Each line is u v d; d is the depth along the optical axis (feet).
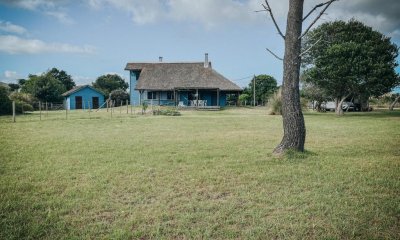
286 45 28.78
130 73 181.88
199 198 17.39
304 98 143.74
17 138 41.52
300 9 28.30
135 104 181.16
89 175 22.03
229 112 128.98
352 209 15.62
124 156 29.17
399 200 16.88
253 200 17.07
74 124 64.49
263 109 152.66
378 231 13.19
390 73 100.89
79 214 15.08
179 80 165.48
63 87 231.09
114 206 16.01
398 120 76.54
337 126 61.87
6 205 15.92
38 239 12.48
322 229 13.46
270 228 13.53
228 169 23.94
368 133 48.57
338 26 117.19
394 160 27.25
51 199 17.07
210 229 13.34
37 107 168.86
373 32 111.75
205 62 173.17
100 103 204.03
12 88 295.48
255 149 33.30
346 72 99.50
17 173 22.63
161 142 38.47
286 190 18.78
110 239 12.45
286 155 28.22
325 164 25.59
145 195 17.79
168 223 14.01
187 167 24.70
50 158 28.07
